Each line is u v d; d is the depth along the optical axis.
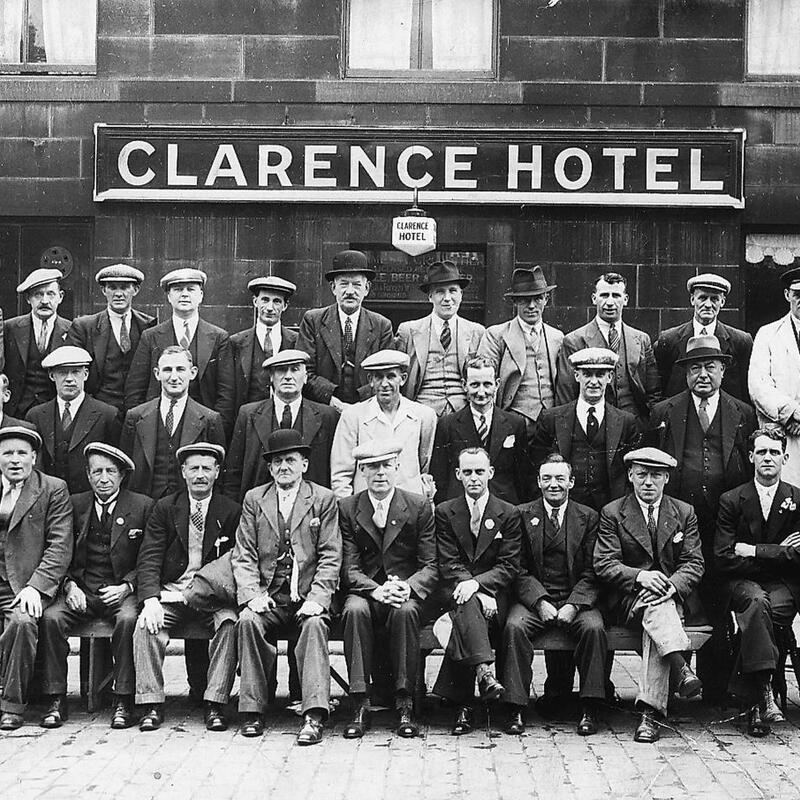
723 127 10.89
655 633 7.12
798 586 7.41
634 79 10.93
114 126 10.92
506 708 7.22
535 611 7.41
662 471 7.46
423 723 7.33
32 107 11.07
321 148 10.88
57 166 11.06
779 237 11.04
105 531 7.62
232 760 6.51
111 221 11.01
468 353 8.62
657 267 10.88
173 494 7.70
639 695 7.14
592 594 7.43
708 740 6.96
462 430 8.09
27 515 7.52
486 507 7.55
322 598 7.30
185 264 10.99
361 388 8.49
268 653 7.20
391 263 11.05
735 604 7.37
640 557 7.45
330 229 10.96
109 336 8.65
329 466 8.14
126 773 6.24
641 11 10.93
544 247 10.91
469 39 11.09
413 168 10.87
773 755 6.65
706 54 10.93
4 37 11.26
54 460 8.15
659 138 10.80
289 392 8.04
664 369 8.73
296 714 7.55
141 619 7.22
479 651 7.11
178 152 10.91
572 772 6.32
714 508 7.85
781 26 11.00
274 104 11.00
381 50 11.12
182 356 8.02
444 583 7.57
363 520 7.52
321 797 5.88
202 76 11.03
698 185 10.80
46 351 8.63
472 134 10.84
